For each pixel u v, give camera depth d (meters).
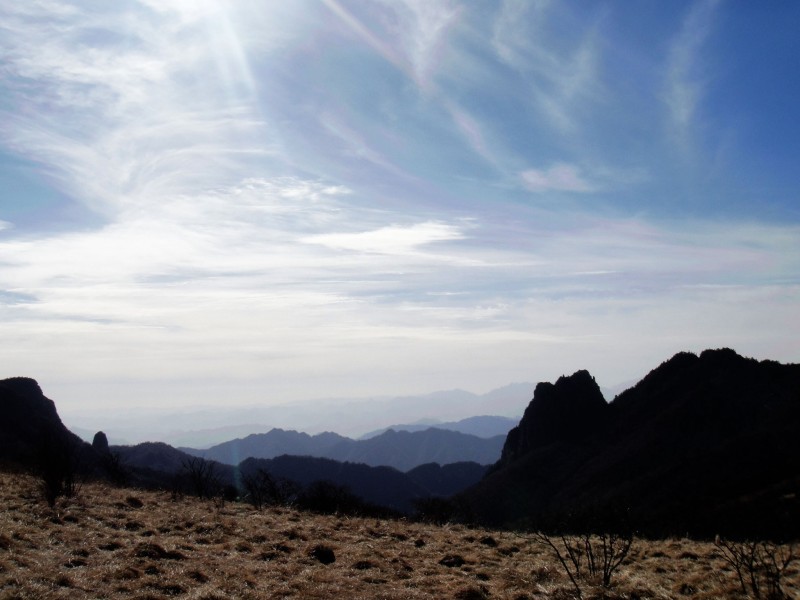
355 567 13.60
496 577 13.41
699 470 57.09
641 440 73.81
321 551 14.47
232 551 14.16
